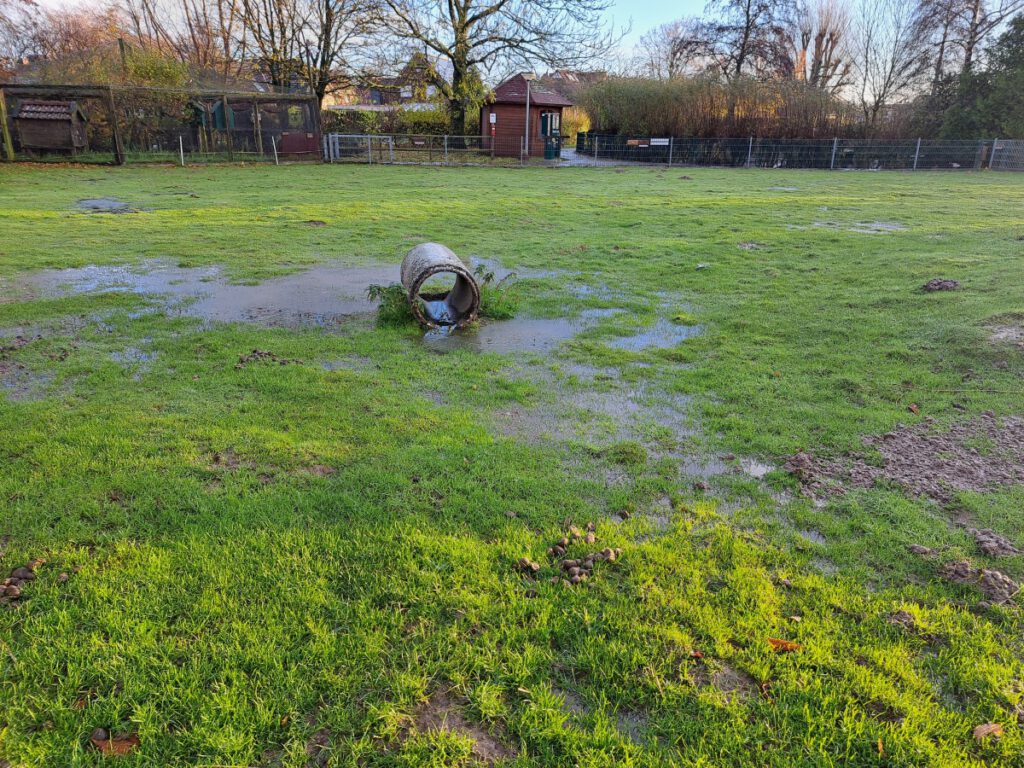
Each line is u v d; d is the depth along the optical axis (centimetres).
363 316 695
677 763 199
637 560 292
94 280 818
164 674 224
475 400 480
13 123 2239
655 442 417
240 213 1365
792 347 604
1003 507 339
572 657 239
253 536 302
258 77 3303
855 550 304
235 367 532
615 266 946
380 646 239
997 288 755
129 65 2655
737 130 3178
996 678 230
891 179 2377
